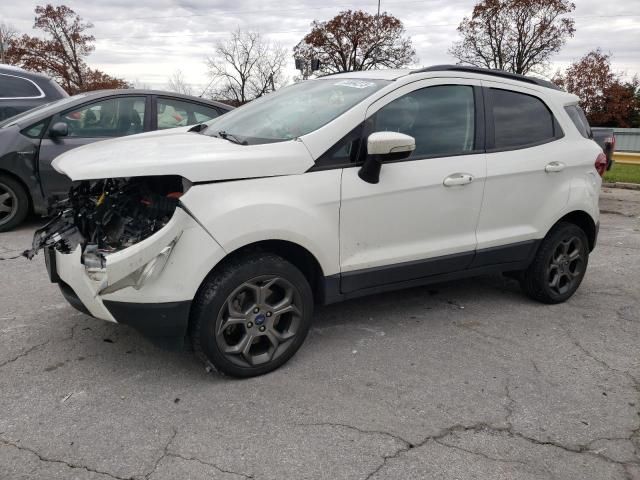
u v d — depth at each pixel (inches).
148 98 273.7
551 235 179.8
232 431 110.9
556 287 185.0
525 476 101.3
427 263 153.3
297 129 140.4
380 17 2253.9
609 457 107.4
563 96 187.6
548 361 146.2
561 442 111.6
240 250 126.7
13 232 253.6
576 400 127.4
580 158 181.6
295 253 137.2
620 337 163.0
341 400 123.4
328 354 145.4
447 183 150.8
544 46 2049.7
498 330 165.0
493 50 2101.4
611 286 210.7
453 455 106.3
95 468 99.1
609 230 317.4
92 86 2261.3
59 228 134.3
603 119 2023.9
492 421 117.6
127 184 133.4
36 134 249.6
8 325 156.3
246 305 127.7
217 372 133.1
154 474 98.1
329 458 103.9
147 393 124.0
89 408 117.6
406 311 177.5
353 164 136.9
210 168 118.4
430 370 138.7
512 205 166.7
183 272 116.3
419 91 150.8
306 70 890.7
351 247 139.7
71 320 160.6
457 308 181.5
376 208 140.3
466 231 159.5
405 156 137.8
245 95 1979.6
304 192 129.2
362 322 167.5
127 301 117.0
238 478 98.0
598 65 2026.3
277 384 129.5
